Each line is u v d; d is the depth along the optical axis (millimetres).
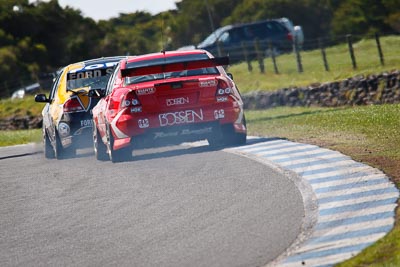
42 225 31219
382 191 29719
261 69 105375
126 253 25891
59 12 196250
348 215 27188
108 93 46938
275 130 53625
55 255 26609
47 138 55938
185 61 44000
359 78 79062
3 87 164500
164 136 43875
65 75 55312
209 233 27219
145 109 43562
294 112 71938
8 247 28391
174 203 32281
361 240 24297
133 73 43500
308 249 24203
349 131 47250
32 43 187250
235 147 45094
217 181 35688
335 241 24594
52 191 38469
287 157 39594
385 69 86812
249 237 26250
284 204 29969
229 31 121438
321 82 86438
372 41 113812
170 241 26750
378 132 45000
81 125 53000
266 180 34594
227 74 47656
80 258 25906
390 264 21531
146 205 32500
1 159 57719
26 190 39906
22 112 122875
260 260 23828
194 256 24797
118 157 45031
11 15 190125
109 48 190625
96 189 37375
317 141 44219
